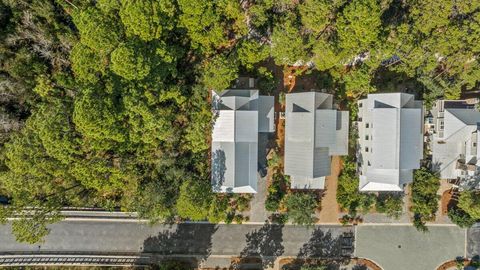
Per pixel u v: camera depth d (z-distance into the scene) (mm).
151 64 38750
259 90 47156
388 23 46188
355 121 48844
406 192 50719
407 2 44750
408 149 44094
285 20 42000
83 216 48875
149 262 49562
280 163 49125
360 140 47719
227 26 43500
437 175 49406
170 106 43625
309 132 44062
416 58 44906
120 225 49312
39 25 41844
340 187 49188
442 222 51281
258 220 49844
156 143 43750
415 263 51250
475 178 48688
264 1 41594
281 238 50281
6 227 48125
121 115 38250
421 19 43562
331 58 42938
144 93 39062
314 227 50406
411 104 44812
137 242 49438
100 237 49062
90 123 35469
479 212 46438
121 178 42438
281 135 49000
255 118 43875
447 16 43094
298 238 50375
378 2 43219
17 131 42875
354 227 50812
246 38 45531
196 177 45875
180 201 42344
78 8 41125
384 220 50938
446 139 48156
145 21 36719
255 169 45625
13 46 41906
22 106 43781
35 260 48469
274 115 48344
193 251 49750
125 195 47312
